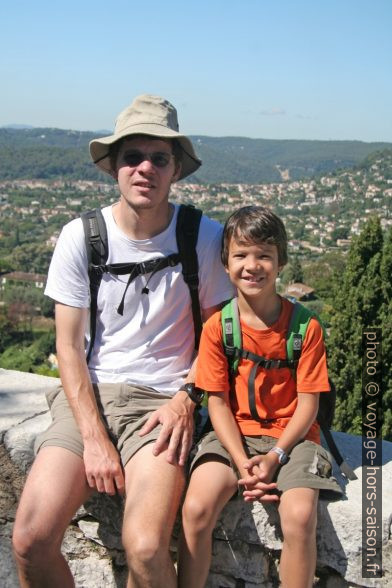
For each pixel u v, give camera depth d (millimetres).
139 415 2453
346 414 11406
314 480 2158
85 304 2520
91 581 2574
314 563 2135
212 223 2572
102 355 2555
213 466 2242
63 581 2199
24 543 2137
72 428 2381
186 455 2275
